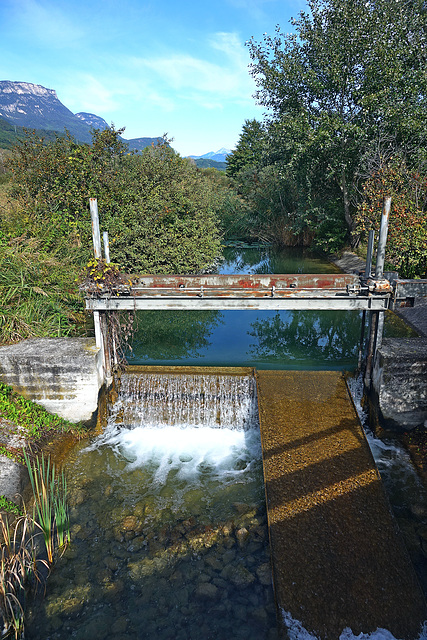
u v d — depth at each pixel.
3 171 17.78
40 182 12.05
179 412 6.44
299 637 3.12
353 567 3.64
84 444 5.91
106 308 6.04
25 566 3.80
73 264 9.51
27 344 6.33
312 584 3.50
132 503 4.77
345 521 4.08
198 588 3.70
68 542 4.18
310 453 4.99
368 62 15.21
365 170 15.16
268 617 3.43
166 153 14.67
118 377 6.57
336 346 8.75
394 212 11.85
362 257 15.94
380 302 5.78
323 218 18.25
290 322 10.53
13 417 5.59
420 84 14.79
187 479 5.21
